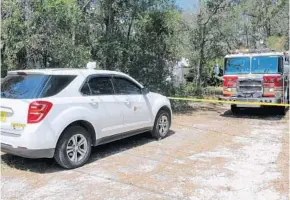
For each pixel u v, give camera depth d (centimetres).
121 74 654
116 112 616
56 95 516
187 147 689
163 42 1233
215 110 1314
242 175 519
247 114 1198
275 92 1065
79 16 995
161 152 647
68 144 528
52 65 994
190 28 1620
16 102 502
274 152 653
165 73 1252
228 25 1697
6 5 879
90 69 608
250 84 1091
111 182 483
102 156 615
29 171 525
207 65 1773
